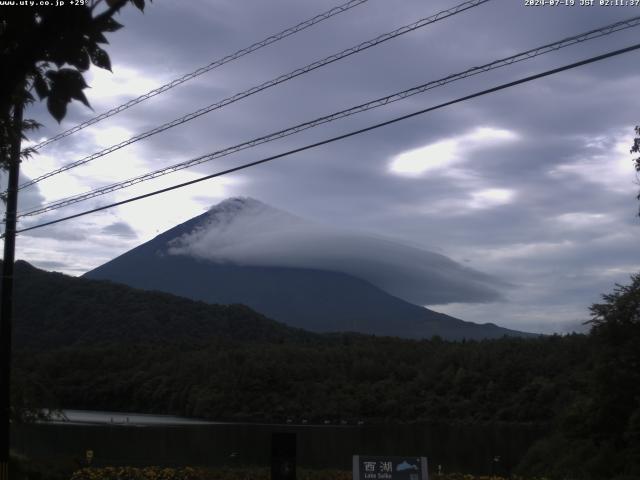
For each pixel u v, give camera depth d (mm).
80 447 50250
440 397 97938
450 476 21578
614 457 28844
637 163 20719
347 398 99500
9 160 9531
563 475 30000
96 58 4883
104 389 109688
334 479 21203
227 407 99125
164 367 112625
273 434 14328
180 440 61094
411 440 68688
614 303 31125
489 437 72500
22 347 138000
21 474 20578
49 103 4867
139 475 21578
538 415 85875
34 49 4492
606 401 30188
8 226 18594
